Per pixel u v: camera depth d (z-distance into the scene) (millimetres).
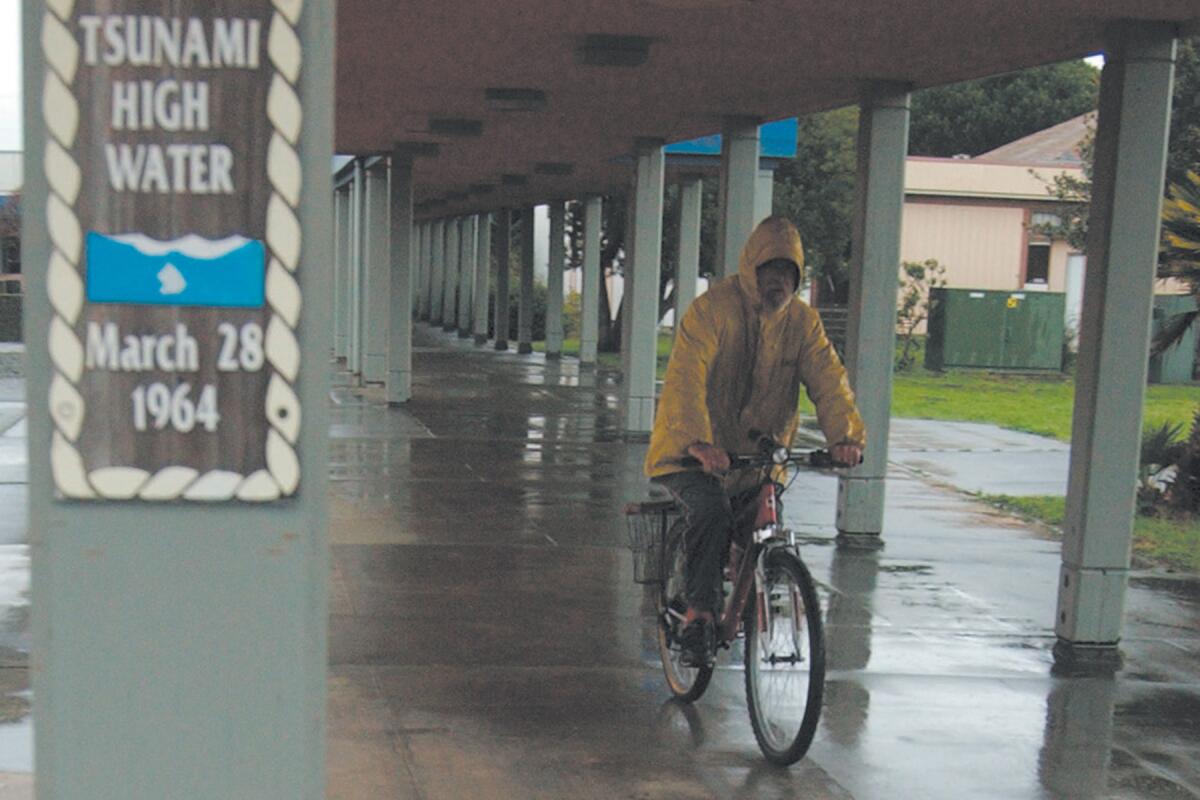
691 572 10203
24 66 4273
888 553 18531
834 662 12648
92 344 4336
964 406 45000
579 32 16703
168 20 4277
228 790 4453
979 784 9414
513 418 34500
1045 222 75750
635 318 30562
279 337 4371
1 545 16609
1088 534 13336
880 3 13547
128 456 4371
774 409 10398
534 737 10016
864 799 9031
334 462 25281
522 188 54812
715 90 21125
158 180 4312
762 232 9977
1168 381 58625
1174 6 12266
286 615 4426
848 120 66938
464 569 16000
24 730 9680
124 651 4395
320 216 4355
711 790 9070
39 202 4297
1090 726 10914
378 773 9125
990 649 13383
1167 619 15156
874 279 18688
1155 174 13023
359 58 19281
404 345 36969
